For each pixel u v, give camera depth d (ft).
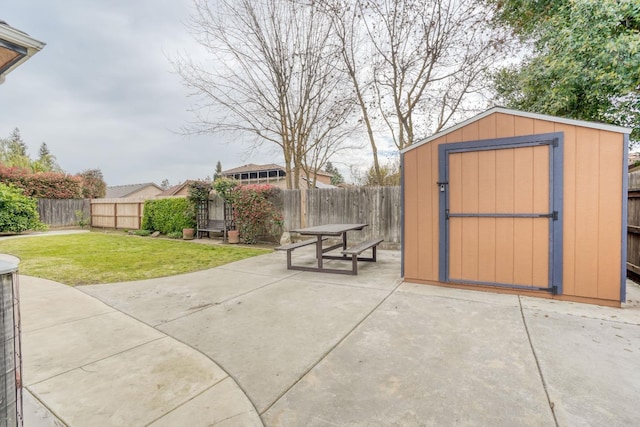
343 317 10.67
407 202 14.89
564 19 19.43
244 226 30.12
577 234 11.71
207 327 9.98
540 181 12.21
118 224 45.09
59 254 23.89
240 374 7.19
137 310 11.59
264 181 75.66
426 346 8.43
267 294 13.43
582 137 11.53
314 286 14.60
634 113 19.92
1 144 93.86
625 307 11.21
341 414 5.77
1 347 4.03
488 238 13.23
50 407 6.00
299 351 8.27
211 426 5.47
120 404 6.10
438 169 14.11
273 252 24.97
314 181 39.83
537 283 12.38
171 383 6.84
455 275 13.92
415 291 13.56
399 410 5.85
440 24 26.84
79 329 9.85
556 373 6.99
